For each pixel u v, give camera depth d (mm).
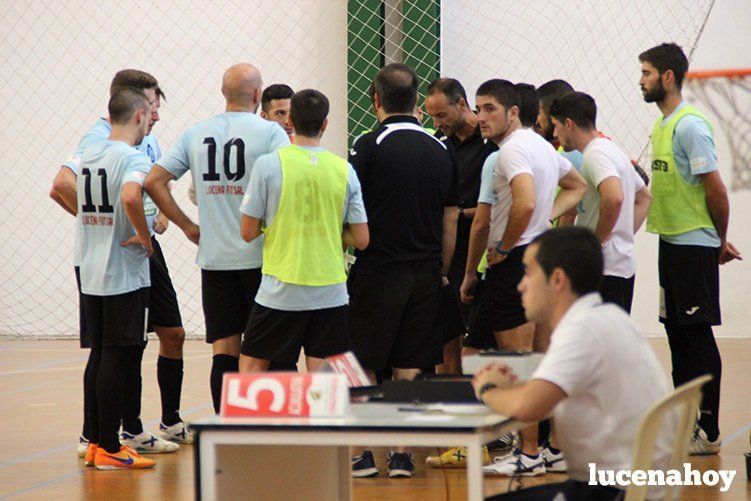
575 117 11289
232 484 6277
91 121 25766
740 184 23891
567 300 6016
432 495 10086
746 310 23906
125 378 11359
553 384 5742
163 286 12617
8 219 26141
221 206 10727
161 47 25500
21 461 11953
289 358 10031
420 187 10664
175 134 25609
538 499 6195
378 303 10695
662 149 12133
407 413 6008
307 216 9914
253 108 11039
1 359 22141
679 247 11953
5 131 26031
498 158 10609
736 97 23875
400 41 24656
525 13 24578
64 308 26141
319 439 5578
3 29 25938
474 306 11219
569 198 11055
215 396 10953
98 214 10953
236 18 25328
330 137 25109
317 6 25078
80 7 25688
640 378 5996
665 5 24031
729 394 16156
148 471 11328
